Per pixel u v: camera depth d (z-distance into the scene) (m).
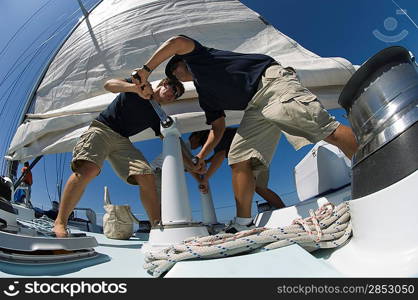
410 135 0.81
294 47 3.38
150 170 1.97
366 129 0.94
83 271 1.09
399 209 0.77
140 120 2.03
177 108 2.43
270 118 1.57
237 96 1.73
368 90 0.94
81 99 3.46
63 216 1.70
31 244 1.10
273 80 1.60
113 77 3.45
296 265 0.82
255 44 3.50
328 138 1.42
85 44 3.60
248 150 1.66
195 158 1.85
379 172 0.85
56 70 3.61
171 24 3.58
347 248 0.95
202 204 2.80
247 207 1.65
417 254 0.71
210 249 0.95
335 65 2.68
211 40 3.56
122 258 1.34
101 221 3.70
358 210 0.90
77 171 1.83
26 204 3.11
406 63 0.94
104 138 1.95
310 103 1.44
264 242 0.96
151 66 1.65
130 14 3.67
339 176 2.35
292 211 1.78
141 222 3.21
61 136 2.70
